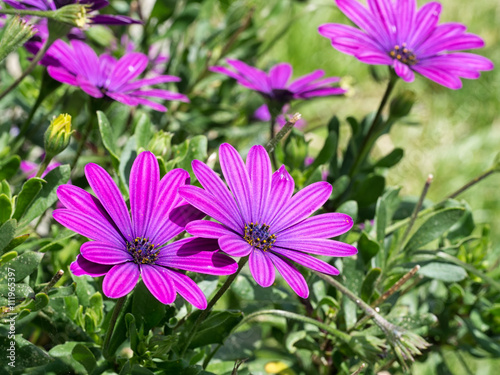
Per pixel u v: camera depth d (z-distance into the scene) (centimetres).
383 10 50
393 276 49
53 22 43
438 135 112
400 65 49
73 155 58
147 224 38
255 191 38
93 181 37
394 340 40
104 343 39
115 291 35
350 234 52
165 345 39
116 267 36
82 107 56
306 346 48
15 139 52
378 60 48
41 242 43
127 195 44
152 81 50
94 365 39
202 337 42
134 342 39
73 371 40
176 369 40
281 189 39
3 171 44
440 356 55
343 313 47
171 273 36
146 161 38
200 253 37
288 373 51
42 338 52
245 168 38
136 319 40
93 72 49
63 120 41
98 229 37
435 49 51
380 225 48
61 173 41
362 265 47
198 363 46
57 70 46
